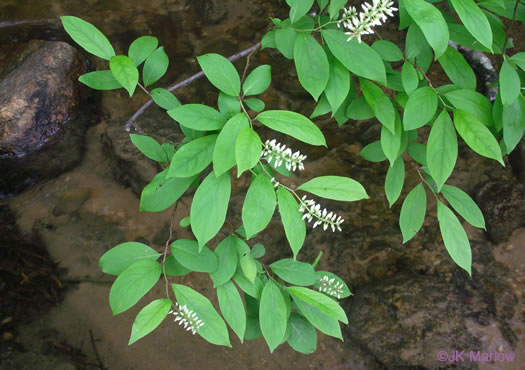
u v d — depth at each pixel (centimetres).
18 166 378
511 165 329
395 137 161
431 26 121
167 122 393
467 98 152
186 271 159
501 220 311
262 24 469
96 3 495
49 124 390
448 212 163
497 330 277
